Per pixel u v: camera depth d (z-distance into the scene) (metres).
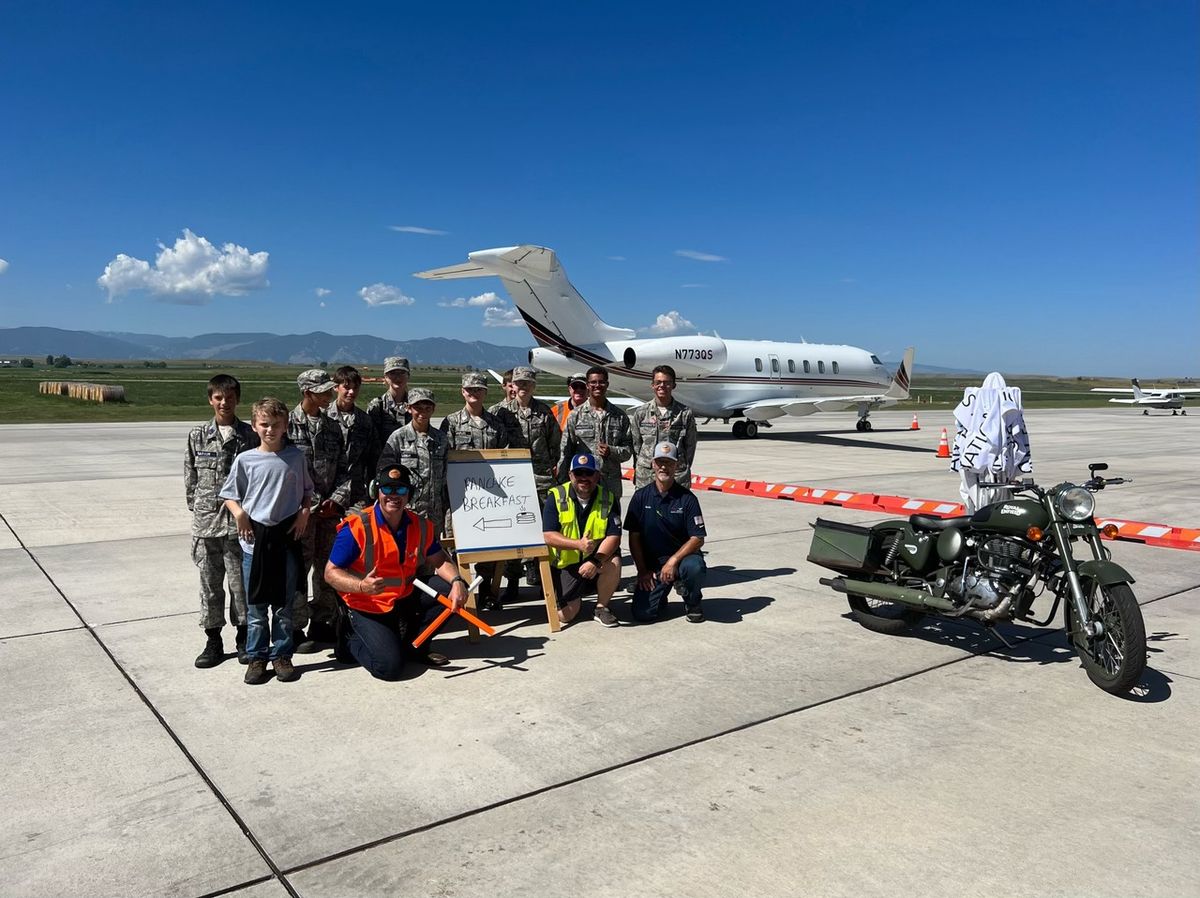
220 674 4.78
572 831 3.07
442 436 5.96
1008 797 3.34
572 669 4.91
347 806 3.26
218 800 3.30
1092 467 4.93
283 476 4.62
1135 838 3.04
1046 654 5.21
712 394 25.31
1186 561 7.78
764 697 4.45
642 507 5.96
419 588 4.98
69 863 2.84
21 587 6.75
